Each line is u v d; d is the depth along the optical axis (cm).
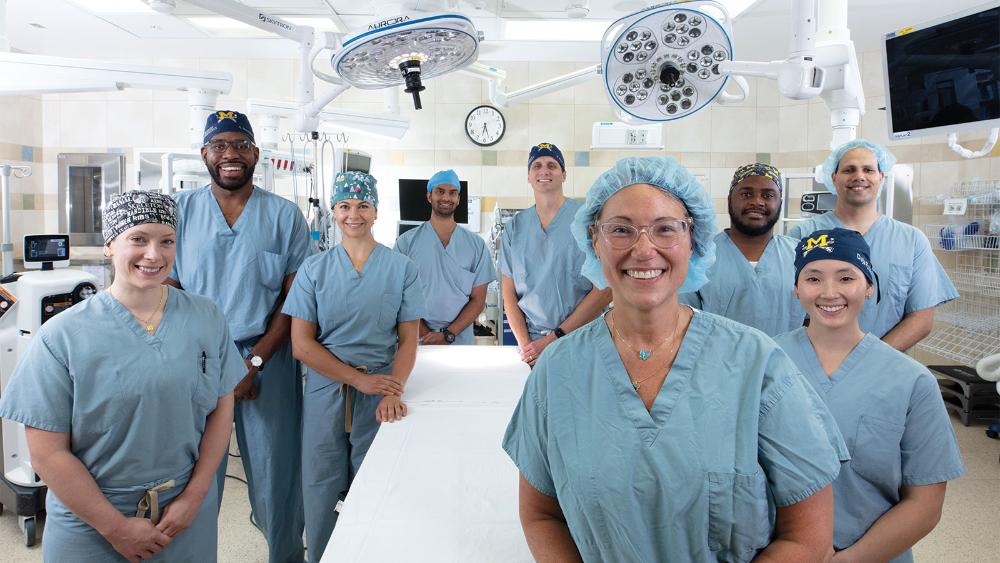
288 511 202
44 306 209
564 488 82
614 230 82
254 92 475
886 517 109
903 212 349
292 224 203
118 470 122
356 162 332
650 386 83
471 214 485
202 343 132
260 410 193
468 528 109
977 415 352
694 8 149
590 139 489
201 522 134
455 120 486
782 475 76
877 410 111
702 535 77
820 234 118
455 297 283
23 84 206
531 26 386
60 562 121
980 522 235
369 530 108
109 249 125
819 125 472
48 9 362
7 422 219
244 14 173
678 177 86
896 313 179
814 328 120
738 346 83
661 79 160
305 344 182
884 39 215
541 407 87
